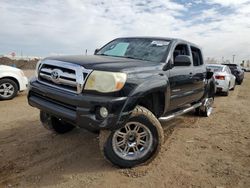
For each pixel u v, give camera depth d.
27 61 35.16
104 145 3.58
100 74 3.40
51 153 4.23
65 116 3.54
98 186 3.31
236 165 4.02
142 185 3.36
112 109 3.31
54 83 3.85
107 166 3.84
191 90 5.57
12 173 3.54
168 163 4.00
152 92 3.84
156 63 4.32
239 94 13.31
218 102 10.14
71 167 3.79
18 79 8.83
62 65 3.70
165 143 4.88
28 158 4.02
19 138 4.85
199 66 6.23
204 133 5.64
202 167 3.92
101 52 5.38
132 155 3.79
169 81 4.43
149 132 3.81
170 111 5.05
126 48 5.07
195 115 7.29
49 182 3.37
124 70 3.55
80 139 4.89
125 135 3.71
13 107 7.50
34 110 7.16
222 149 4.68
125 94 3.44
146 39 5.19
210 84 7.03
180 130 5.80
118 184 3.37
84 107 3.36
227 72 12.40
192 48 6.00
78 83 3.47
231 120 6.94
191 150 4.59
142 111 3.71
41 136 4.99
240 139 5.29
